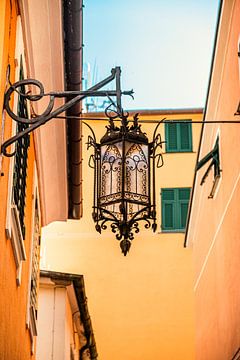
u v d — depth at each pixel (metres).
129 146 8.38
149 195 8.27
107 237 23.20
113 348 22.08
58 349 14.90
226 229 13.32
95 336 22.17
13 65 7.86
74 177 13.02
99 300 22.58
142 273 22.83
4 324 7.87
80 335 18.44
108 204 8.20
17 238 8.47
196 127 24.03
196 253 17.52
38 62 9.73
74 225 23.28
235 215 12.45
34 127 6.91
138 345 22.11
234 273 12.68
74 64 10.60
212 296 15.07
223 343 13.82
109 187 8.26
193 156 23.81
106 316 22.42
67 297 15.65
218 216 14.16
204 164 14.51
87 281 22.73
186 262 22.92
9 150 7.56
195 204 16.75
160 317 22.39
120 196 8.15
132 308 22.48
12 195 7.97
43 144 11.24
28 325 10.08
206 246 15.80
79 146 12.29
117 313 22.44
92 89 7.25
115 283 22.73
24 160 9.21
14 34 7.97
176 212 23.31
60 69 10.24
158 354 22.00
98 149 8.52
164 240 23.12
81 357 19.16
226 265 13.42
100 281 22.75
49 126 10.96
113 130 8.52
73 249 23.06
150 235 23.17
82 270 22.86
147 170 8.35
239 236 12.17
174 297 22.58
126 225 8.10
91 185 23.70
